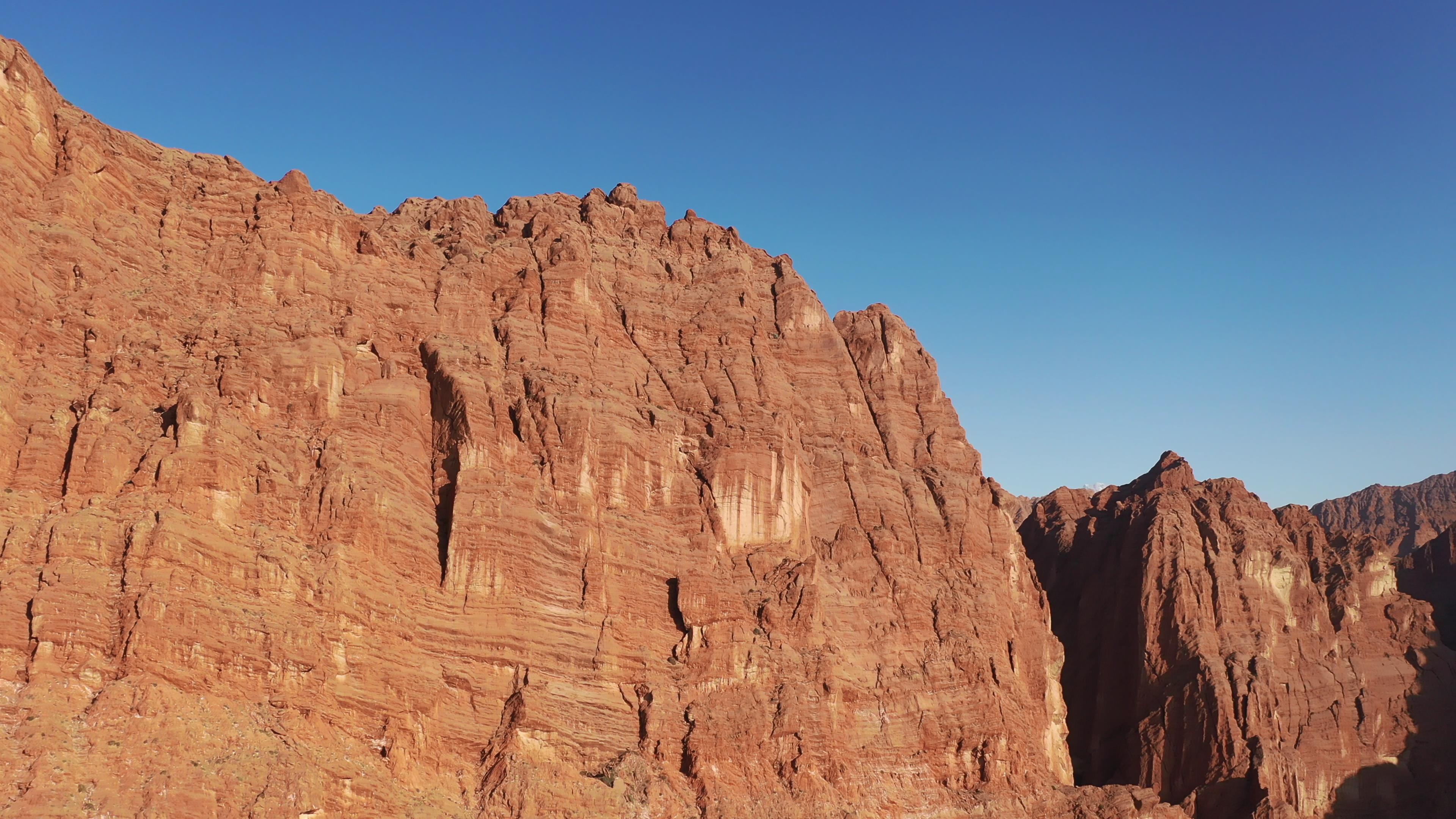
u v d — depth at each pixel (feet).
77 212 240.73
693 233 362.12
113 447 208.33
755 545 292.20
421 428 256.73
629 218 359.46
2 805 165.17
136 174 261.85
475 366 268.21
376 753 209.97
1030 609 360.48
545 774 223.10
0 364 210.79
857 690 285.64
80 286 232.53
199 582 199.31
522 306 292.20
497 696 232.32
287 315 251.39
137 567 194.70
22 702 178.40
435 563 238.68
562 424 264.93
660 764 240.53
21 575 189.26
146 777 175.73
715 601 264.11
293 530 220.84
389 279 275.80
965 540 342.03
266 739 192.24
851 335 373.61
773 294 353.10
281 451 230.07
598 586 251.19
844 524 323.16
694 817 234.79
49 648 185.26
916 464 358.84
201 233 262.47
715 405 307.78
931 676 301.43
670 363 314.96
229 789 180.34
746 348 325.62
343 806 194.39
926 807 280.92
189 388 217.15
